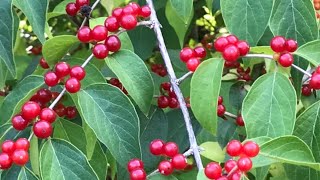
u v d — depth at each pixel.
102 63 0.33
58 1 0.46
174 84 0.29
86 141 0.30
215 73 0.28
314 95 0.33
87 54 0.42
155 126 0.33
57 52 0.30
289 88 0.27
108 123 0.28
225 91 0.39
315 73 0.28
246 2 0.29
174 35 0.44
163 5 0.43
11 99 0.30
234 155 0.25
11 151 0.26
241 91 0.37
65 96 0.33
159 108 0.33
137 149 0.28
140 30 0.42
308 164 0.24
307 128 0.30
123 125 0.28
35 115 0.26
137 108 0.33
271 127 0.27
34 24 0.28
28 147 0.26
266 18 0.29
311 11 0.31
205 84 0.28
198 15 0.50
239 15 0.29
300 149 0.25
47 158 0.26
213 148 0.33
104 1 0.38
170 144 0.28
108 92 0.28
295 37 0.31
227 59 0.28
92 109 0.28
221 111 0.34
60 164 0.26
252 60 0.36
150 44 0.42
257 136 0.27
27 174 0.26
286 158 0.25
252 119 0.27
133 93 0.29
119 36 0.32
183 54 0.30
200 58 0.30
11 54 0.28
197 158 0.27
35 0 0.29
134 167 0.27
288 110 0.27
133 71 0.29
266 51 0.29
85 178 0.26
